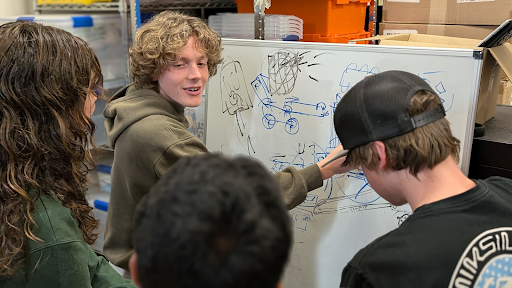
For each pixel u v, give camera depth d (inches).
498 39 44.3
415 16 69.0
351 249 53.9
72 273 33.2
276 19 68.1
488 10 61.2
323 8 71.6
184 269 15.4
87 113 37.5
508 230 27.9
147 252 16.4
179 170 18.3
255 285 15.6
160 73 47.1
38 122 32.3
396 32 71.8
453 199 29.0
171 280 15.8
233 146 60.6
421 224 28.4
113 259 50.2
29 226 31.1
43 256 32.0
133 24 75.6
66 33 33.8
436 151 29.0
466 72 44.2
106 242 51.4
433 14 67.1
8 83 30.7
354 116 30.5
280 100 55.7
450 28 65.7
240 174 17.3
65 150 33.6
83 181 37.3
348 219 53.4
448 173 30.2
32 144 31.6
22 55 30.8
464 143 45.5
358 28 81.9
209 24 76.0
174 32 45.0
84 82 34.5
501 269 27.2
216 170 17.3
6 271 30.9
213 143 62.2
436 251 27.0
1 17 87.7
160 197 17.1
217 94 60.6
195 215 15.7
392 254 27.7
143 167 44.8
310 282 57.3
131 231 49.1
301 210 55.9
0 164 31.9
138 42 46.8
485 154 48.4
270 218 16.4
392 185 31.9
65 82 32.6
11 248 30.8
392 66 47.9
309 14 73.3
